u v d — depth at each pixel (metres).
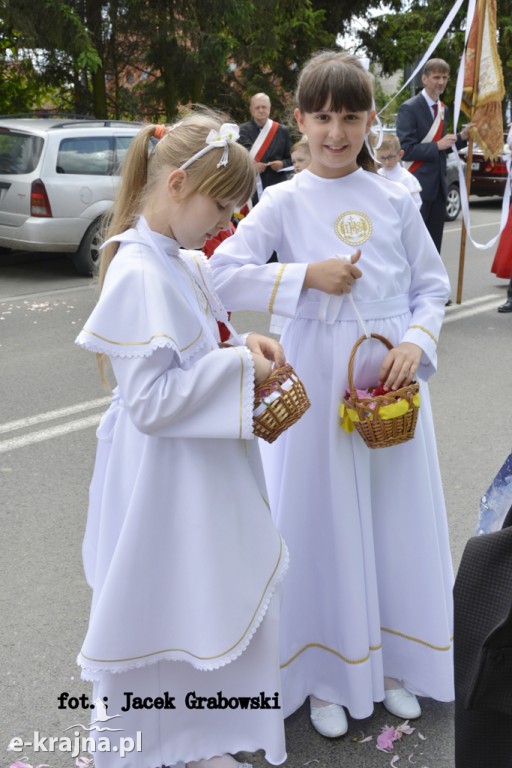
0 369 5.80
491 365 5.91
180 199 1.87
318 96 2.12
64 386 5.43
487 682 1.63
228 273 2.28
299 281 2.20
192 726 2.20
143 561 1.95
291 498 2.37
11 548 3.42
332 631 2.43
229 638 1.97
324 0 17.17
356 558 2.31
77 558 3.35
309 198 2.29
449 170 13.41
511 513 1.70
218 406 1.84
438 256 2.43
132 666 2.01
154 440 1.91
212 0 12.63
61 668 2.71
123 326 1.82
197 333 1.94
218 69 13.49
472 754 1.78
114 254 1.96
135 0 12.24
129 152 1.96
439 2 20.00
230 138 1.84
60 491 3.93
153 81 14.22
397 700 2.52
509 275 7.79
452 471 4.13
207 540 1.93
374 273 2.27
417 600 2.44
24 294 8.26
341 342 2.26
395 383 2.20
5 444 4.48
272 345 2.13
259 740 2.21
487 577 1.66
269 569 2.03
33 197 8.44
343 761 2.35
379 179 2.32
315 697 2.51
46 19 10.87
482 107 7.32
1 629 2.90
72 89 13.56
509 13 20.59
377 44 18.25
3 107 13.51
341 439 2.27
